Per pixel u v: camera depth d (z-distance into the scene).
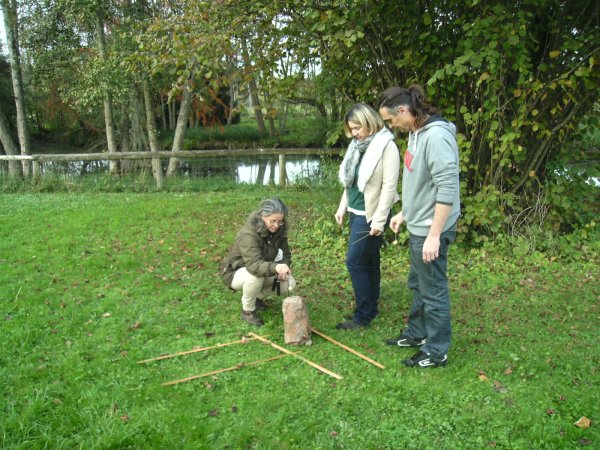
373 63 5.82
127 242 6.42
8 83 15.11
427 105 3.04
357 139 3.69
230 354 3.58
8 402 2.91
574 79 4.99
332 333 3.91
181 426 2.73
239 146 21.17
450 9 5.21
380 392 3.08
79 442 2.63
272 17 5.30
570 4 5.14
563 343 3.71
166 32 6.30
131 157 10.89
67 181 10.82
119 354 3.55
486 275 5.05
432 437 2.69
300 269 5.42
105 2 11.93
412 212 3.16
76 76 13.57
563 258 5.50
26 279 5.00
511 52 5.07
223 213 8.10
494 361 3.44
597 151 6.86
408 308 4.38
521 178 5.85
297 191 10.06
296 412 2.88
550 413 2.86
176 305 4.44
